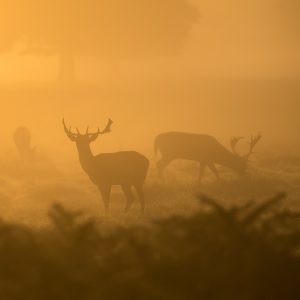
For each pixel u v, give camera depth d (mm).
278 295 12906
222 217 14172
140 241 14703
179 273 12992
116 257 14117
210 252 13484
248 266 13023
